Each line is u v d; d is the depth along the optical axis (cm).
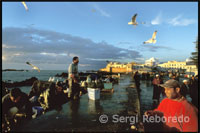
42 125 324
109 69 8044
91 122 346
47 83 532
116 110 453
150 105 766
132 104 534
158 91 863
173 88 260
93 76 1022
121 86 1162
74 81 600
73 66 593
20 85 3092
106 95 729
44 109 497
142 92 1250
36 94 536
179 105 253
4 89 535
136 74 1402
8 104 359
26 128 307
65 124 331
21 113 366
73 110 445
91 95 613
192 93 702
